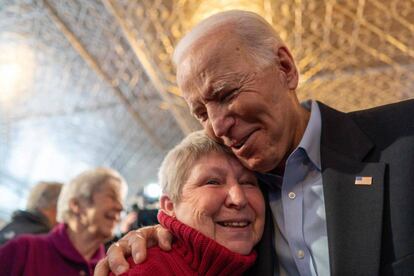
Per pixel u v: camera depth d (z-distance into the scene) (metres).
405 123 1.23
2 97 4.07
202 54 1.18
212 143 1.31
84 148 5.04
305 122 1.32
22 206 5.43
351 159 1.23
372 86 3.39
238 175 1.29
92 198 2.29
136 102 4.05
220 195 1.25
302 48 2.98
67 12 3.05
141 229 1.31
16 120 4.46
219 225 1.25
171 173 1.31
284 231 1.28
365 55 3.08
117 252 1.22
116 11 2.73
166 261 1.21
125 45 3.27
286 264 1.27
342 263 1.12
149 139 4.69
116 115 4.45
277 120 1.20
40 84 4.00
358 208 1.16
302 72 3.20
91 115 4.47
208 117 1.25
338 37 2.91
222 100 1.18
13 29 3.39
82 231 2.29
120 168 5.23
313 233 1.22
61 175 5.32
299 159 1.26
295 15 2.67
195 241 1.20
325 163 1.24
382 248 1.11
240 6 2.46
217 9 2.47
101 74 3.66
